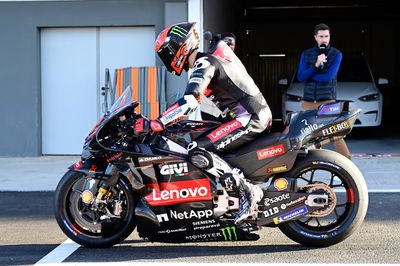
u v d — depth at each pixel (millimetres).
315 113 5621
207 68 5430
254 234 5656
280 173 5645
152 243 6066
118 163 5602
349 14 22797
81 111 12312
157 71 11750
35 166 11039
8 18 12141
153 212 5602
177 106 5316
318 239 5672
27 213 7480
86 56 12258
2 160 11820
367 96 13773
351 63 15008
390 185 8797
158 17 11984
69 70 12297
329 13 22797
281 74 22906
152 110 11742
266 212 5605
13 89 12188
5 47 12172
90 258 5586
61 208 5855
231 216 5582
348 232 5645
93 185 5691
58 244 6094
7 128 12227
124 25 12039
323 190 5602
